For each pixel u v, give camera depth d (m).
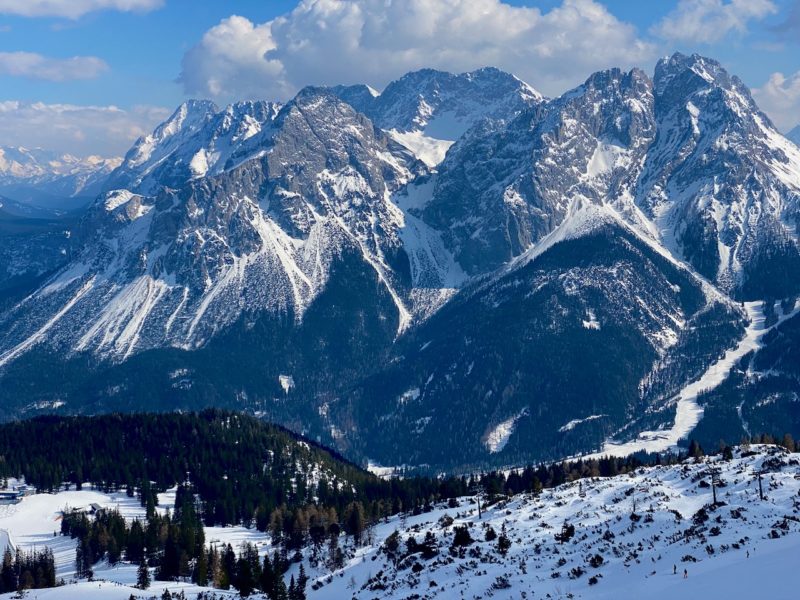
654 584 118.69
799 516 143.00
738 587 106.38
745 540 129.62
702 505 166.38
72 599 185.50
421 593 148.62
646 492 183.50
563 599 126.00
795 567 107.88
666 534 148.88
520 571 147.50
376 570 178.75
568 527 164.50
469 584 146.12
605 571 135.38
